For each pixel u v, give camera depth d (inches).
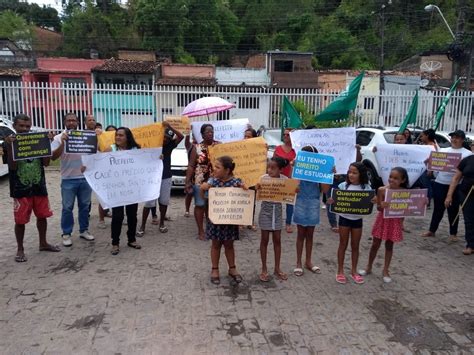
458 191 264.2
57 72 1211.2
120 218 238.8
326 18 2138.3
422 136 324.5
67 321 165.5
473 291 199.2
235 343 152.0
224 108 313.6
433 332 162.2
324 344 152.6
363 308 180.1
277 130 498.6
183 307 177.9
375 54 1873.8
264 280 205.5
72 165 247.1
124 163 242.2
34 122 642.8
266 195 199.8
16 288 194.2
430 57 1411.2
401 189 201.2
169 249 249.6
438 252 253.9
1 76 1171.3
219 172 197.6
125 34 2213.3
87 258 232.8
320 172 205.8
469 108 652.7
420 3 1818.4
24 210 223.1
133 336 155.5
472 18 1176.2
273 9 2262.6
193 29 2087.8
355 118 636.1
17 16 2506.2
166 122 268.1
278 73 1407.5
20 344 149.7
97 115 653.9
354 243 205.3
